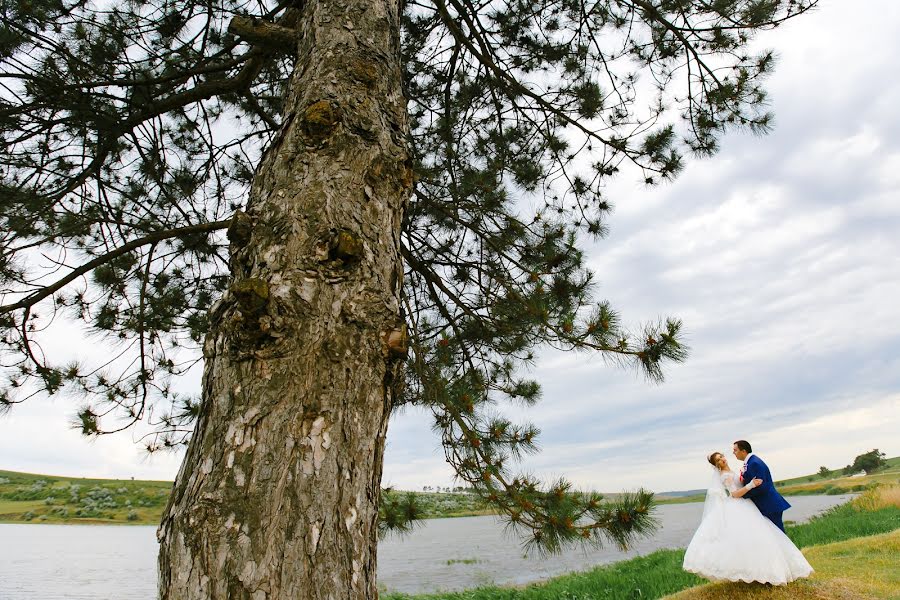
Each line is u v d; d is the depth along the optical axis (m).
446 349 5.05
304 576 1.32
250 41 2.80
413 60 5.68
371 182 2.05
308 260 1.74
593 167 5.54
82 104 3.83
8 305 3.65
